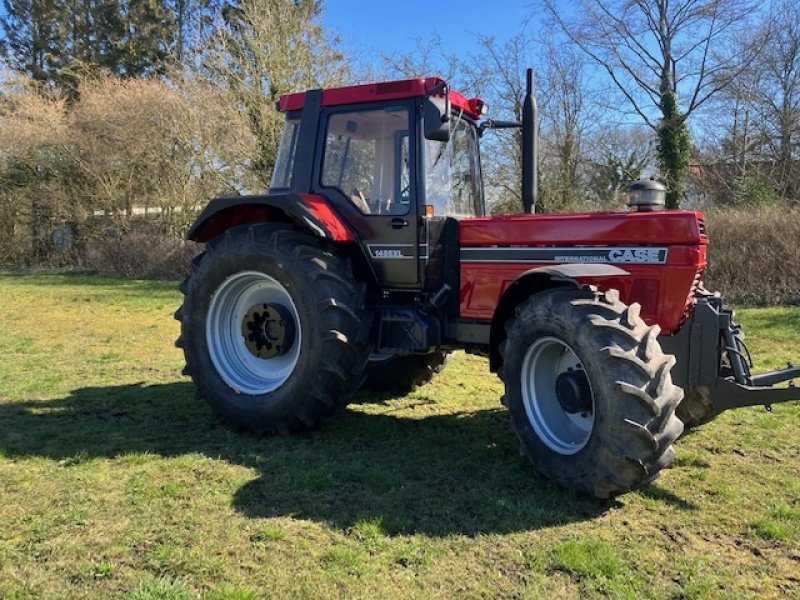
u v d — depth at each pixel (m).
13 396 5.48
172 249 18.59
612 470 3.19
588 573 2.68
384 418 4.97
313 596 2.50
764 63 19.55
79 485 3.54
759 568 2.75
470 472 3.81
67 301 12.60
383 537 2.98
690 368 3.69
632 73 19.25
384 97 4.48
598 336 3.29
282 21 17.77
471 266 4.40
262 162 17.73
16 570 2.65
